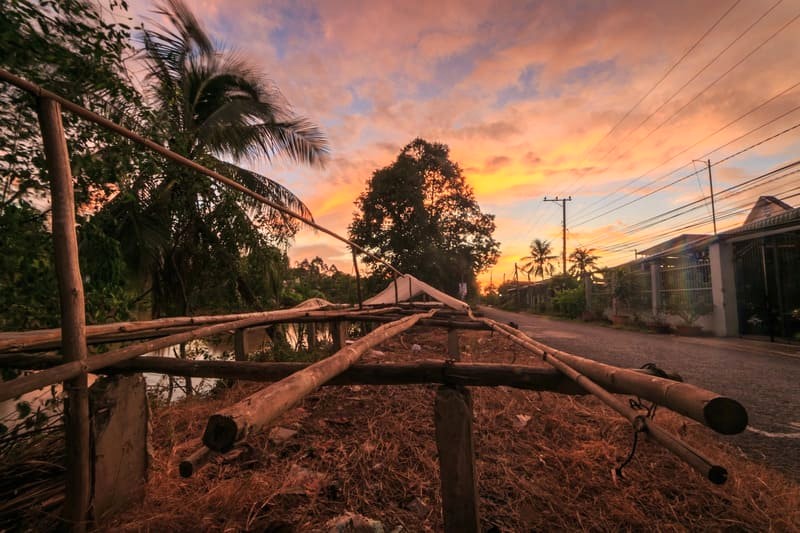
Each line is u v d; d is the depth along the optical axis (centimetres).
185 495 212
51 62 335
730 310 1190
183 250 672
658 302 1574
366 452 271
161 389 391
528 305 3925
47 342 198
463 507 161
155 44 658
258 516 199
